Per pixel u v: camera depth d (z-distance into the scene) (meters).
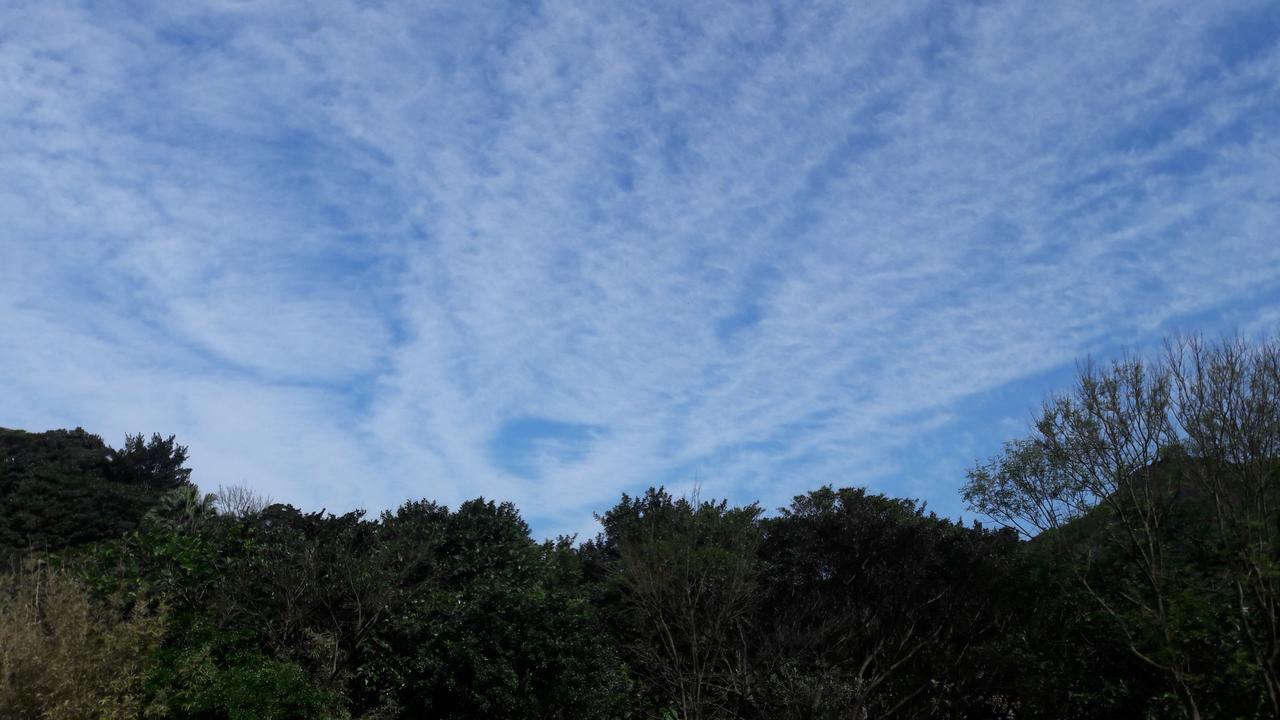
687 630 24.36
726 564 24.39
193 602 23.86
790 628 24.91
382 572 25.19
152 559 24.52
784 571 26.58
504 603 24.36
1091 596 22.27
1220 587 20.72
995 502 23.95
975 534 26.94
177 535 25.31
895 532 26.72
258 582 24.36
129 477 51.16
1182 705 20.00
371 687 24.02
